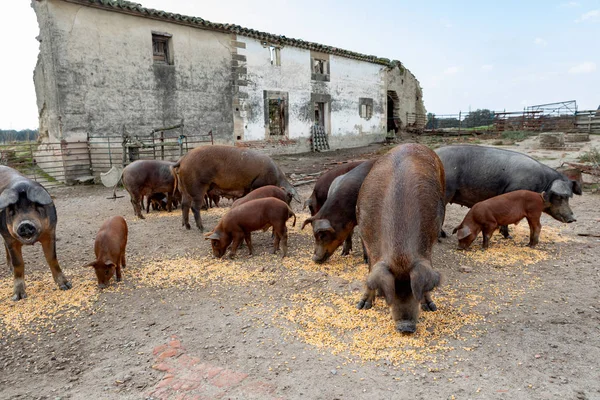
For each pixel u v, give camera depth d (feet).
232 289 16.37
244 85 65.72
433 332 12.39
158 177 29.35
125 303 15.48
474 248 20.10
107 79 49.80
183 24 56.75
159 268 18.86
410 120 111.55
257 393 9.95
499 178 21.30
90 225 27.55
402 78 106.32
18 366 11.81
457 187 22.17
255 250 21.18
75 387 10.68
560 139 60.18
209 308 14.80
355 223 18.26
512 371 10.41
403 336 12.17
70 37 46.47
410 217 11.62
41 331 13.70
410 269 10.87
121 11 50.08
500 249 19.83
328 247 18.26
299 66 74.84
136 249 21.84
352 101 87.30
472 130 103.04
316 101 78.95
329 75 81.20
